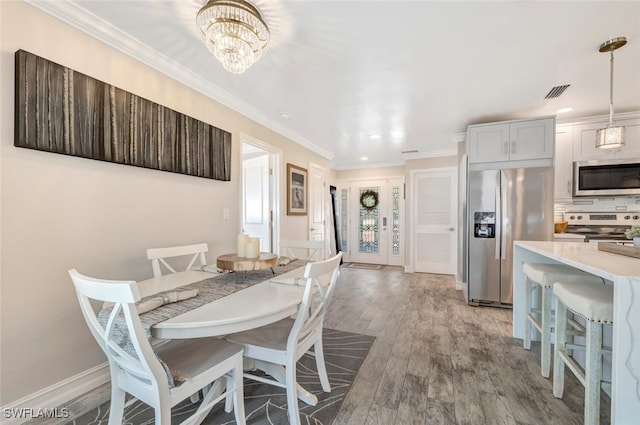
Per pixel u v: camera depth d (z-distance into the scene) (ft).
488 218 10.96
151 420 5.01
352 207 21.91
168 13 5.56
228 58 5.51
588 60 7.07
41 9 5.12
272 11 5.35
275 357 4.85
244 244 5.99
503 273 10.79
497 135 11.01
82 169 5.75
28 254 5.02
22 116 4.79
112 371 4.16
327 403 5.45
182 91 7.91
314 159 16.21
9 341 4.82
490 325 9.28
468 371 6.53
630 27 5.79
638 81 8.15
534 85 8.46
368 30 5.94
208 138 8.66
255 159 13.30
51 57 5.25
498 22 5.67
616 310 3.70
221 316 3.90
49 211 5.27
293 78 8.11
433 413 5.16
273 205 12.69
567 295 5.08
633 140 10.63
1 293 4.73
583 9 5.28
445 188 17.35
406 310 10.80
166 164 7.33
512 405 5.36
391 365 6.82
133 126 6.53
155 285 5.37
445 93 9.04
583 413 5.13
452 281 15.52
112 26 5.95
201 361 4.32
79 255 5.73
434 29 5.91
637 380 3.60
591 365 4.49
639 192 10.43
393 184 20.70
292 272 6.46
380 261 21.06
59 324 5.43
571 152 11.45
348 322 9.60
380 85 8.52
